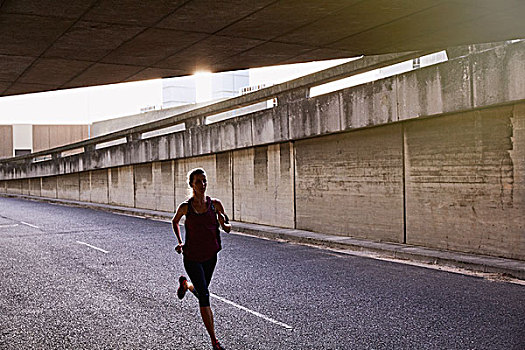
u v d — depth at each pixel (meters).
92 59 9.41
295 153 14.73
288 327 5.93
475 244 9.71
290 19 7.11
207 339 5.61
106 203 27.98
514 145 8.95
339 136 13.06
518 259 8.95
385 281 8.18
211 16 6.94
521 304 6.61
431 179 10.59
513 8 6.61
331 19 7.12
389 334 5.58
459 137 9.95
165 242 13.61
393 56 10.91
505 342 5.22
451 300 6.89
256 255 11.10
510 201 9.05
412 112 10.52
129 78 11.34
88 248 12.57
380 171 11.88
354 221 12.69
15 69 10.19
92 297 7.57
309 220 14.27
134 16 6.89
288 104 14.38
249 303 7.07
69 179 32.44
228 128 17.28
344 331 5.73
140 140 23.42
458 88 9.51
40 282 8.68
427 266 9.36
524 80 8.35
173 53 9.05
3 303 7.30
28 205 29.08
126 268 9.89
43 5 6.40
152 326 6.11
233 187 17.77
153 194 23.41
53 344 5.52
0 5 6.39
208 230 5.47
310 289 7.80
